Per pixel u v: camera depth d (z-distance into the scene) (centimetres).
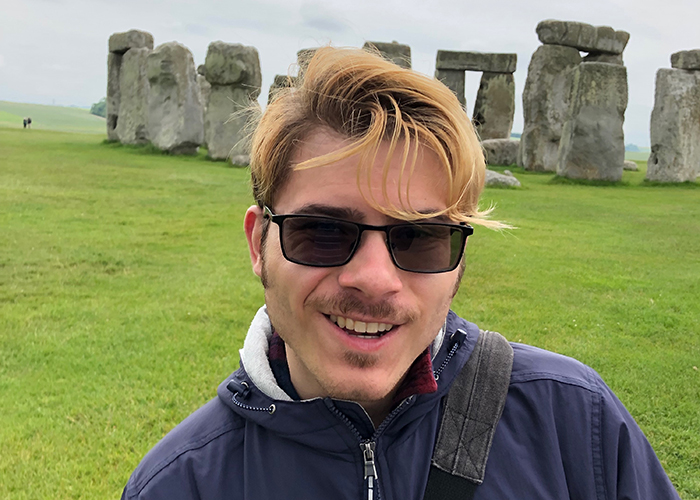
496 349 56
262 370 51
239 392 52
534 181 660
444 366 54
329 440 50
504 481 50
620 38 823
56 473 110
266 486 49
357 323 46
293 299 46
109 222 331
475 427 52
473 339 57
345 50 47
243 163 641
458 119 46
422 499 50
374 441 50
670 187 646
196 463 51
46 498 104
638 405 138
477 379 54
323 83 45
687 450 121
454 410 53
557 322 192
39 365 153
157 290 217
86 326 179
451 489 50
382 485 50
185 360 158
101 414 130
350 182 45
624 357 164
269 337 56
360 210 45
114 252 268
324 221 45
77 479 109
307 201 45
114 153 704
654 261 284
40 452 117
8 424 125
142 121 809
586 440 52
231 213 374
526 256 286
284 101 48
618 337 180
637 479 51
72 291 212
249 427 52
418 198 45
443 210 46
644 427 129
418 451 51
